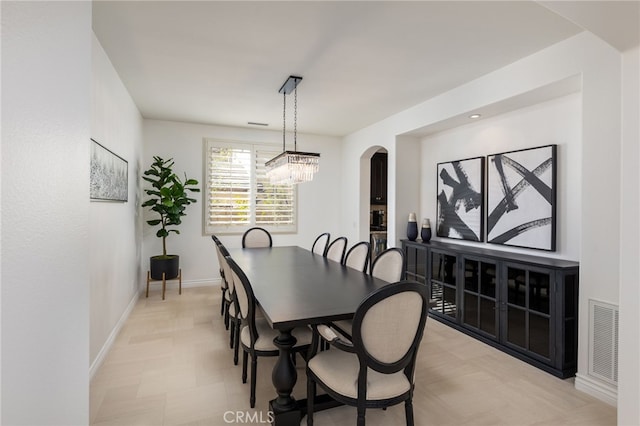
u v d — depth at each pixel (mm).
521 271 2926
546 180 3102
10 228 527
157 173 4500
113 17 2285
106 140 2918
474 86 3406
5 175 510
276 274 2926
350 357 1947
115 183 3213
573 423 2061
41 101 632
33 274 608
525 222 3293
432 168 4609
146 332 3447
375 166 6605
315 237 6113
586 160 2426
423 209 4773
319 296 2248
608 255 2309
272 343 2205
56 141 706
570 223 2961
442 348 3146
